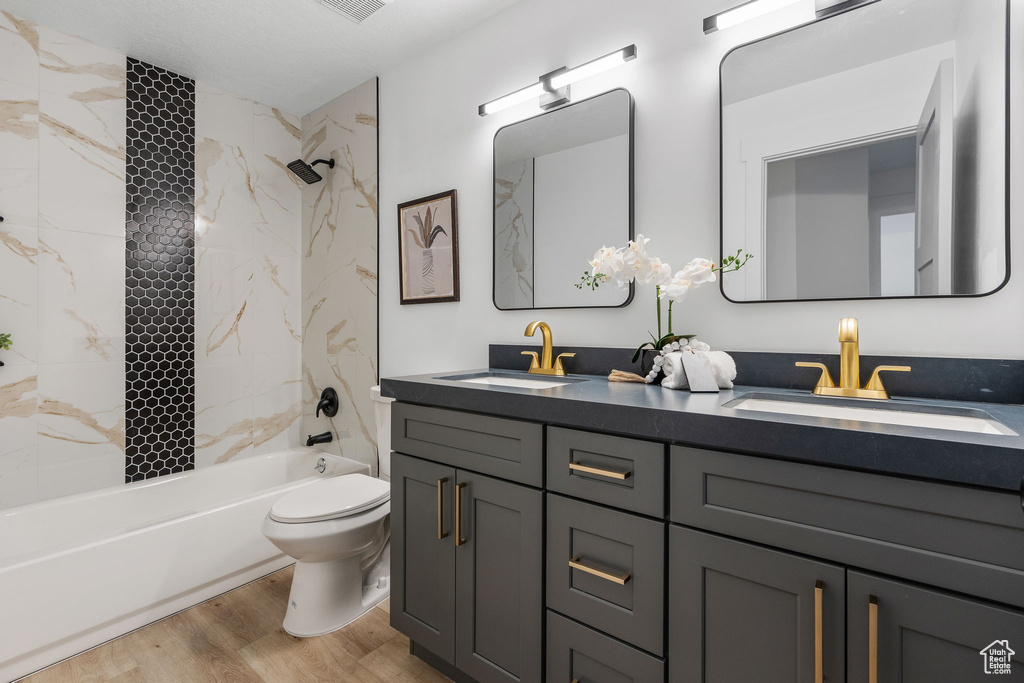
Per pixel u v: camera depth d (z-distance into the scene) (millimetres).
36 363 2072
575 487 1132
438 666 1522
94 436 2229
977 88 1128
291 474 2791
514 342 1981
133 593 1731
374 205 2521
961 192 1143
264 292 2818
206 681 1488
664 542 999
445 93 2207
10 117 1997
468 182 2127
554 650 1182
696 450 955
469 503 1348
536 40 1898
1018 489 664
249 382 2754
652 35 1619
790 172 1356
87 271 2201
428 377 1648
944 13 1167
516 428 1242
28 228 2045
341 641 1684
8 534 1877
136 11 1988
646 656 1027
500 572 1283
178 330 2488
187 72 2461
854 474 794
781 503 864
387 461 2137
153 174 2393
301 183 2965
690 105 1541
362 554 1848
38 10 1975
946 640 728
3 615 1467
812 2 1351
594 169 1734
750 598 898
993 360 1087
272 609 1883
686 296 1555
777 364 1351
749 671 900
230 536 2010
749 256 1418
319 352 2861
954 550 721
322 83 2578
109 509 2154
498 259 2004
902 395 1192
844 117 1284
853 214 1272
